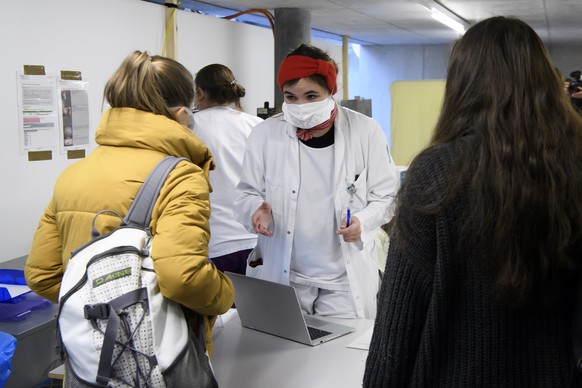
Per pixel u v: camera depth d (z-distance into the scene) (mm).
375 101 11469
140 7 4000
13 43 3045
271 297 1943
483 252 986
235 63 5309
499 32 1026
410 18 7113
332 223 2205
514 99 990
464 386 1030
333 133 2242
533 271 981
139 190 1464
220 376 1713
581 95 2025
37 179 3229
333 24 7699
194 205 1438
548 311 1024
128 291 1344
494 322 1013
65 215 1525
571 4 6125
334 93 2254
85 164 1548
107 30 3697
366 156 2273
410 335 1049
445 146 1035
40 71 3211
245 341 1973
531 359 1027
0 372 1892
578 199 976
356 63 11500
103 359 1298
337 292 2219
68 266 1415
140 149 1521
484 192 973
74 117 3457
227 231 3160
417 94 4504
